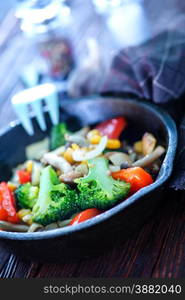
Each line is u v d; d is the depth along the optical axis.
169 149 0.33
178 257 0.32
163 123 0.37
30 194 0.36
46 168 0.36
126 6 0.51
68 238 0.29
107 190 0.32
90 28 0.62
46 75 0.53
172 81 0.40
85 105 0.43
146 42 0.44
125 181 0.33
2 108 0.55
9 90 0.57
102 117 0.44
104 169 0.34
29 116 0.43
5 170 0.41
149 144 0.38
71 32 0.62
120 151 0.40
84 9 0.68
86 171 0.35
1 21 0.72
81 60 0.56
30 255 0.32
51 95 0.43
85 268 0.33
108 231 0.30
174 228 0.34
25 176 0.39
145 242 0.34
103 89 0.44
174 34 0.43
